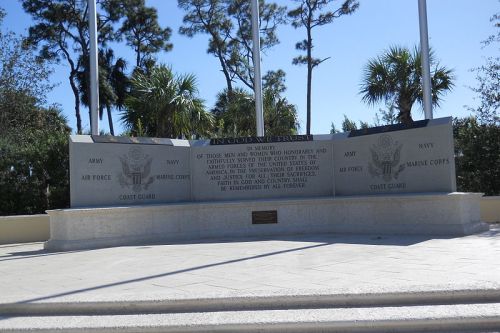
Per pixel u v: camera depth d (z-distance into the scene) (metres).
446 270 7.31
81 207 12.93
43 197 17.23
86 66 39.41
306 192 14.78
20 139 20.55
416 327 5.49
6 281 8.09
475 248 9.40
